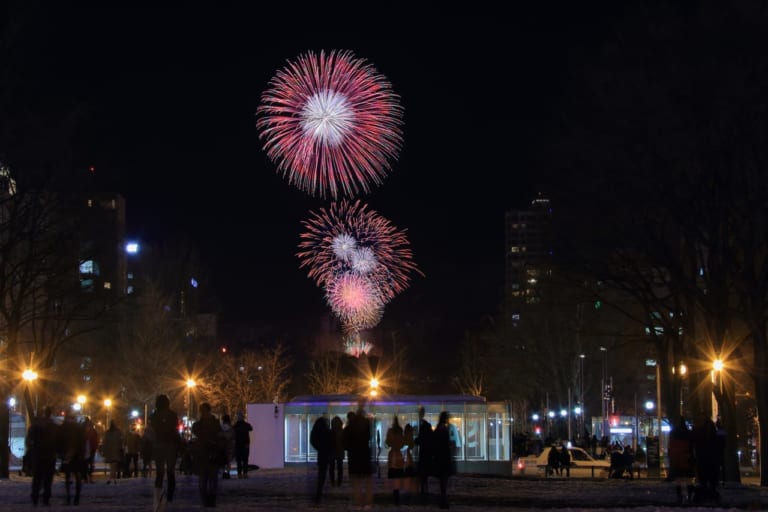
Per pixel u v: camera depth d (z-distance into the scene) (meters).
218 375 103.50
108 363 86.12
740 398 61.56
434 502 26.72
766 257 37.00
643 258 42.19
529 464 67.44
